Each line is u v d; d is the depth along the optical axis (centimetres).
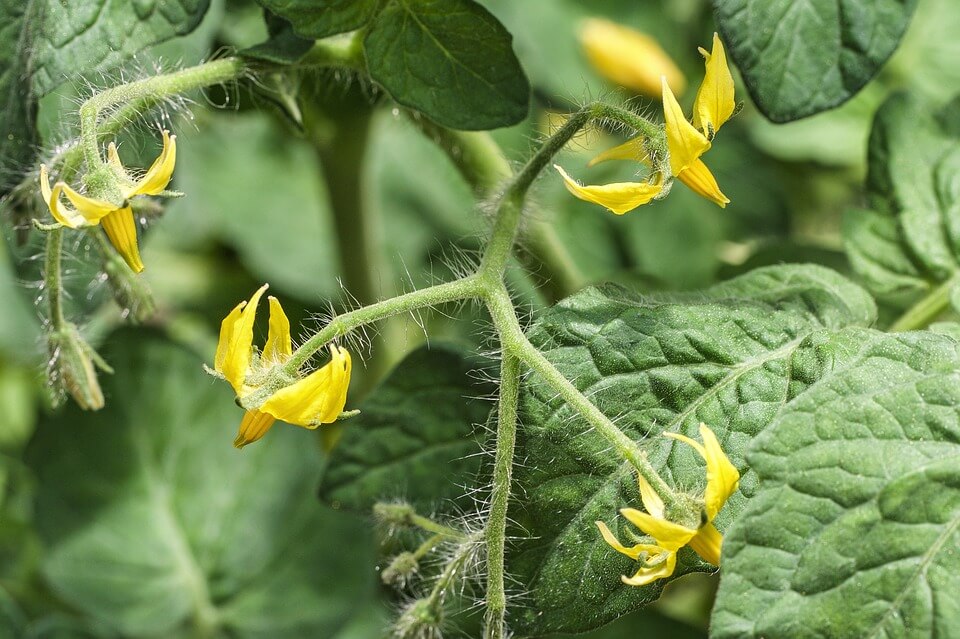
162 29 40
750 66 40
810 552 37
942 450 37
